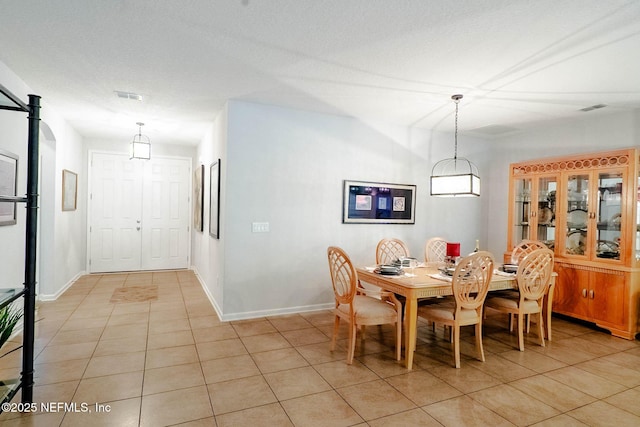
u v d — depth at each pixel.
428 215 5.14
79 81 3.31
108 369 2.73
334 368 2.84
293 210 4.24
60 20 2.24
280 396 2.41
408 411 2.26
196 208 6.23
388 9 2.06
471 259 2.89
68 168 5.11
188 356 3.00
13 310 3.28
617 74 2.96
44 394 2.36
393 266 3.59
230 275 3.94
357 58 2.74
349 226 4.58
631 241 3.62
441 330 3.85
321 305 4.43
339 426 2.09
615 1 1.93
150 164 6.50
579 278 4.04
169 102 3.96
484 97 3.62
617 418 2.22
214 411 2.22
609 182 3.88
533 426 2.13
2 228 3.02
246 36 2.42
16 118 3.23
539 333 3.46
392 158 4.84
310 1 1.99
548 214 4.48
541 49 2.54
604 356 3.18
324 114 4.38
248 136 3.98
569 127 4.62
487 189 5.66
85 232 6.10
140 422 2.09
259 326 3.78
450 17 2.13
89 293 4.92
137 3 2.04
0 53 2.72
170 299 4.73
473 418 2.20
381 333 3.69
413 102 3.84
